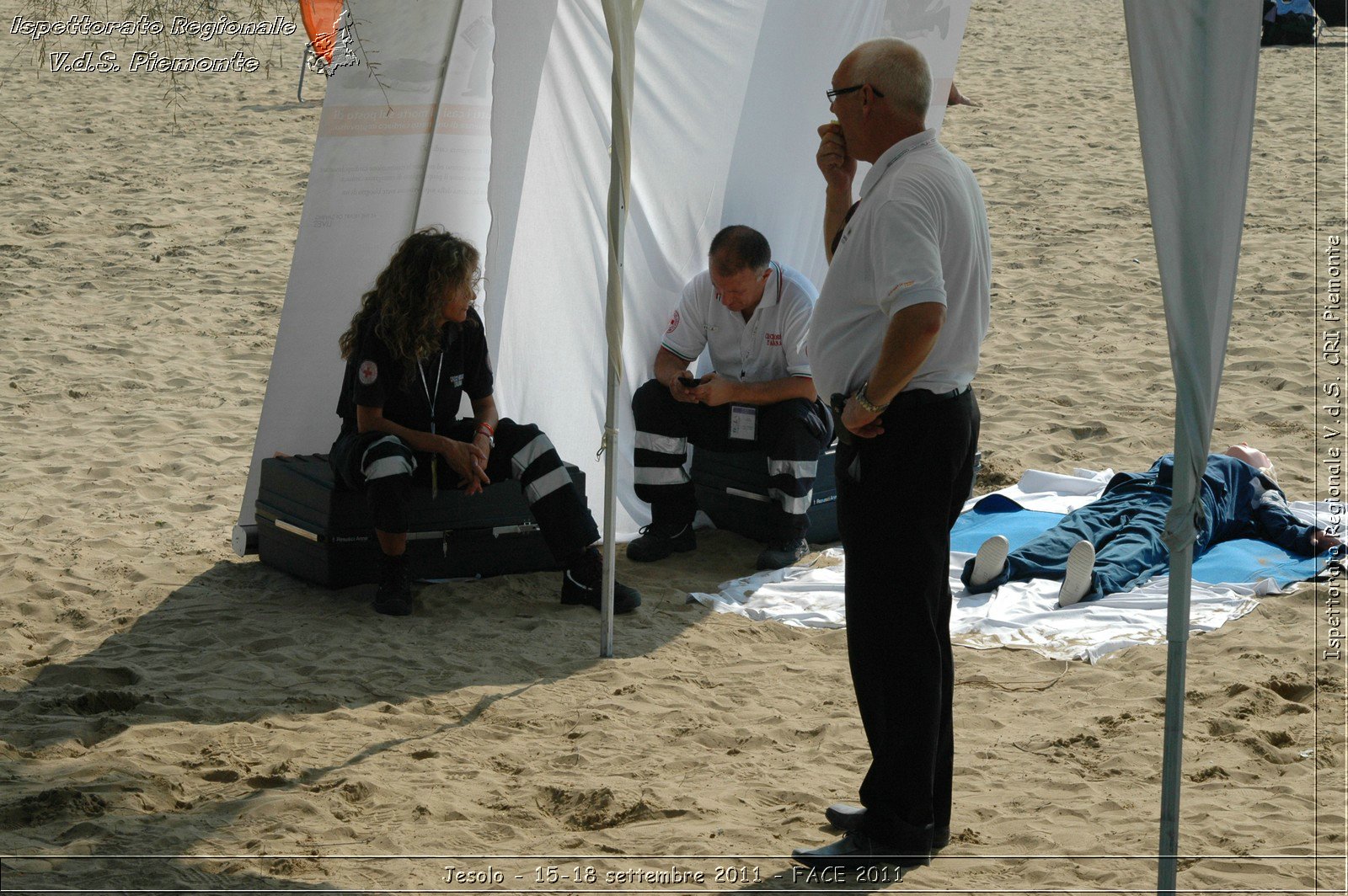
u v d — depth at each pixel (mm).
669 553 23109
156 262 43688
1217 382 10391
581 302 23141
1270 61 78625
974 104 68250
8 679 17359
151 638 18844
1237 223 10203
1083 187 54125
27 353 34750
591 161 22469
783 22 23172
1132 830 13562
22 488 25453
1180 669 10664
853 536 12508
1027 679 17922
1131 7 9992
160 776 14508
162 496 25484
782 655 19000
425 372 20141
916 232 11609
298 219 48906
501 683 17719
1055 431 30141
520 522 21500
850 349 12422
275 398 22266
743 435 22578
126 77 68500
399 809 13992
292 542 21312
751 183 24031
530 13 21109
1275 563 21516
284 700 16828
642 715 16719
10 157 55000
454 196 22672
